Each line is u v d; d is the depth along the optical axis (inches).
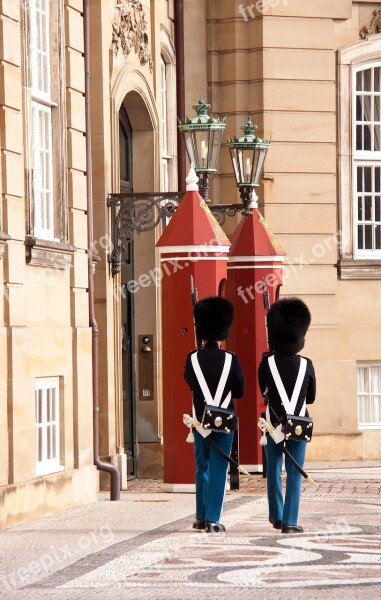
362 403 1913.1
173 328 1381.6
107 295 1478.8
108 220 1488.7
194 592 779.4
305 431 1023.0
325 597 757.9
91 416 1331.2
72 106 1314.0
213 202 1857.8
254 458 1627.7
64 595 779.4
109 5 1529.3
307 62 1859.0
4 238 1106.7
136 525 1106.1
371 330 1894.7
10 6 1154.0
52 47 1286.9
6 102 1142.3
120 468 1501.0
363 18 1900.8
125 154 1667.1
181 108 1795.0
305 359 1041.5
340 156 1888.5
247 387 1626.5
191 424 1048.2
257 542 980.6
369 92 1927.9
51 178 1283.2
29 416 1166.3
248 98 1852.9
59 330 1256.8
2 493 1097.4
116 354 1528.1
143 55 1642.5
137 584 810.8
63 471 1261.1
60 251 1257.4
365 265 1889.8
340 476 1621.6
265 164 1838.1
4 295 1130.7
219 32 1857.8
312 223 1861.5
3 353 1119.6
